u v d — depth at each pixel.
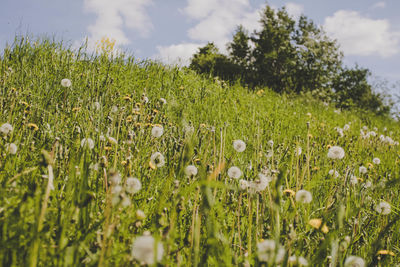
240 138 3.84
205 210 1.36
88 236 1.23
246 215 1.86
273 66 36.22
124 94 4.44
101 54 5.28
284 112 6.95
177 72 6.16
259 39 37.12
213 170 1.87
